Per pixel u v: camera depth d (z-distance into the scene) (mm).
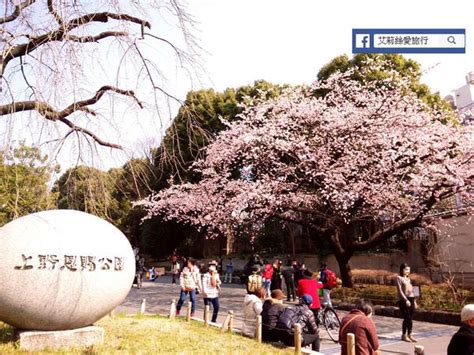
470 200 16781
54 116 5855
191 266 12414
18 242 6379
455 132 15109
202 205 18328
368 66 21469
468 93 27109
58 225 6750
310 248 27078
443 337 9742
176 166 7410
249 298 8820
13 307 6270
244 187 16688
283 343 7828
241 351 7070
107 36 6953
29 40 6348
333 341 9422
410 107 16391
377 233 16578
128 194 7699
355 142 16219
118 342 7301
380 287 15328
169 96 6910
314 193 18219
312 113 16594
